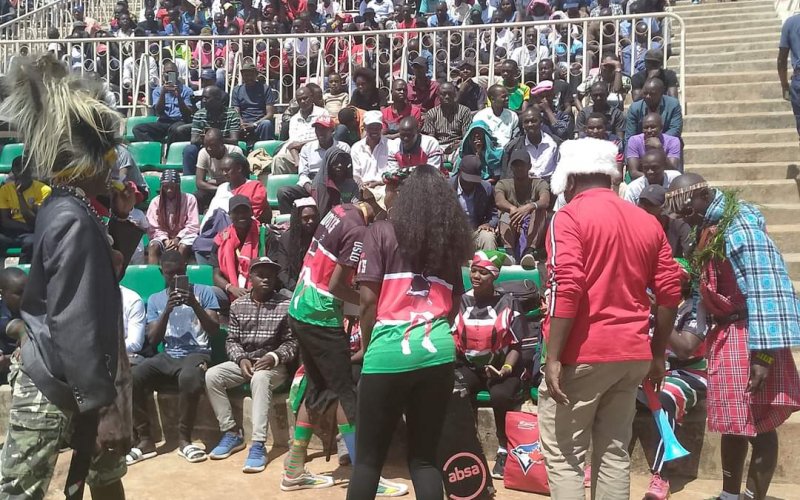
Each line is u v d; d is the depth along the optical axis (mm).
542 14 13094
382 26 14320
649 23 9359
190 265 7234
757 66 10016
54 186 2949
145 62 11055
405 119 7930
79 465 2922
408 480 5035
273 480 5047
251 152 9102
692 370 5113
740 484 4434
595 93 8453
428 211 3633
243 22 14906
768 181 7605
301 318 4637
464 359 5242
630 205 3623
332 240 4555
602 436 3602
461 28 9617
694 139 8531
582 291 3438
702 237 4258
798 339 3939
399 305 3600
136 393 5555
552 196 7387
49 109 2895
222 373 5469
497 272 5246
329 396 4699
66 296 2760
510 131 8531
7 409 5770
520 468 4812
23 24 15133
